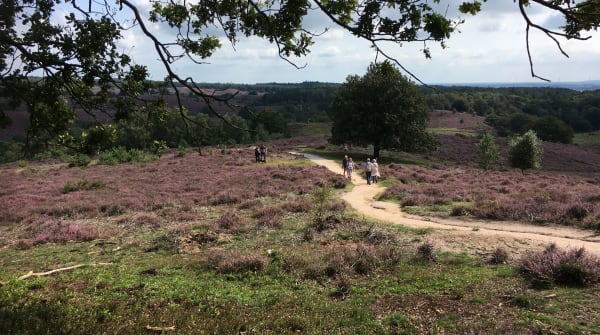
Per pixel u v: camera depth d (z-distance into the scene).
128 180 32.97
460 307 7.47
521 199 18.33
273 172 34.66
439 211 18.75
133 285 9.15
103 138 6.84
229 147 64.25
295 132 103.19
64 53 5.62
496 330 6.30
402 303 7.81
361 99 50.16
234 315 7.08
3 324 6.15
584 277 8.27
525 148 41.41
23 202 23.78
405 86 49.44
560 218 14.95
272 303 7.92
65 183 30.67
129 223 18.09
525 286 8.41
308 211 19.61
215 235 14.45
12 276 10.10
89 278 9.90
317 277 9.66
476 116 121.81
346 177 32.62
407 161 50.94
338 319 7.03
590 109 123.50
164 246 13.61
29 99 5.93
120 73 6.00
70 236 15.38
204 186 29.12
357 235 14.17
